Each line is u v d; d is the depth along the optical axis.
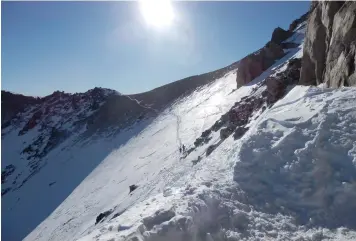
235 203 8.52
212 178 10.04
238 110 36.16
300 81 24.34
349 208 7.94
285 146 10.15
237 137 21.44
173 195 9.09
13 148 112.88
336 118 10.45
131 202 37.09
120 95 108.62
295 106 12.54
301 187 8.82
